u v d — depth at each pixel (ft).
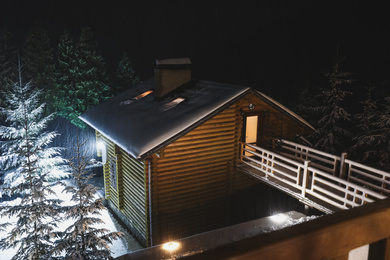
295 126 52.39
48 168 65.51
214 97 44.24
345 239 3.04
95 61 94.73
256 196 50.11
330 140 61.67
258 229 35.63
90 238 33.94
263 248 2.61
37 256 35.78
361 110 81.56
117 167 52.16
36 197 35.83
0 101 81.87
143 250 32.42
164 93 51.57
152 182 41.88
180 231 45.55
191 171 44.14
